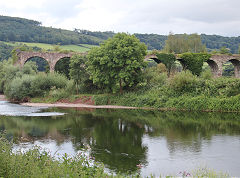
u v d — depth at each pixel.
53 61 57.84
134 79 44.78
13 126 26.17
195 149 17.92
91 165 12.19
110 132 23.58
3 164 9.15
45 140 20.41
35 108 41.75
